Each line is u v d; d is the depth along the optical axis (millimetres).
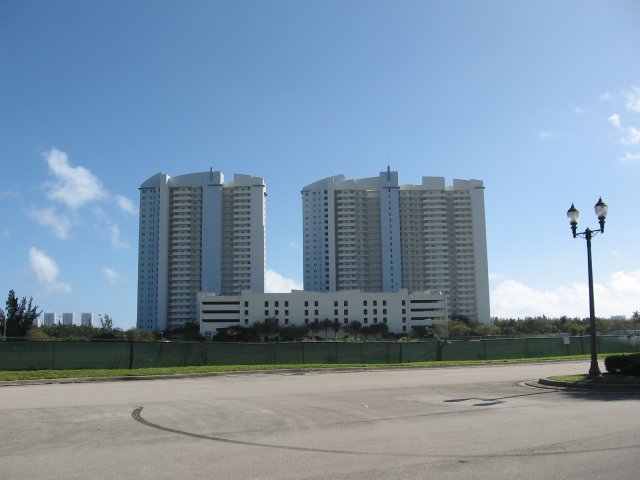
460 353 43375
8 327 97812
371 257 193250
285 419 14039
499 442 11039
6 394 20094
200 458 9711
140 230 189125
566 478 8359
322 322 174000
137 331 140875
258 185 191750
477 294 190625
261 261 189625
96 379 26734
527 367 35781
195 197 190750
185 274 187750
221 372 30359
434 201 194000
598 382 21172
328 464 9250
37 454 10023
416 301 178125
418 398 18547
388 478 8359
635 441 11062
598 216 23656
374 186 195500
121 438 11508
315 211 195750
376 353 39875
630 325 123812
